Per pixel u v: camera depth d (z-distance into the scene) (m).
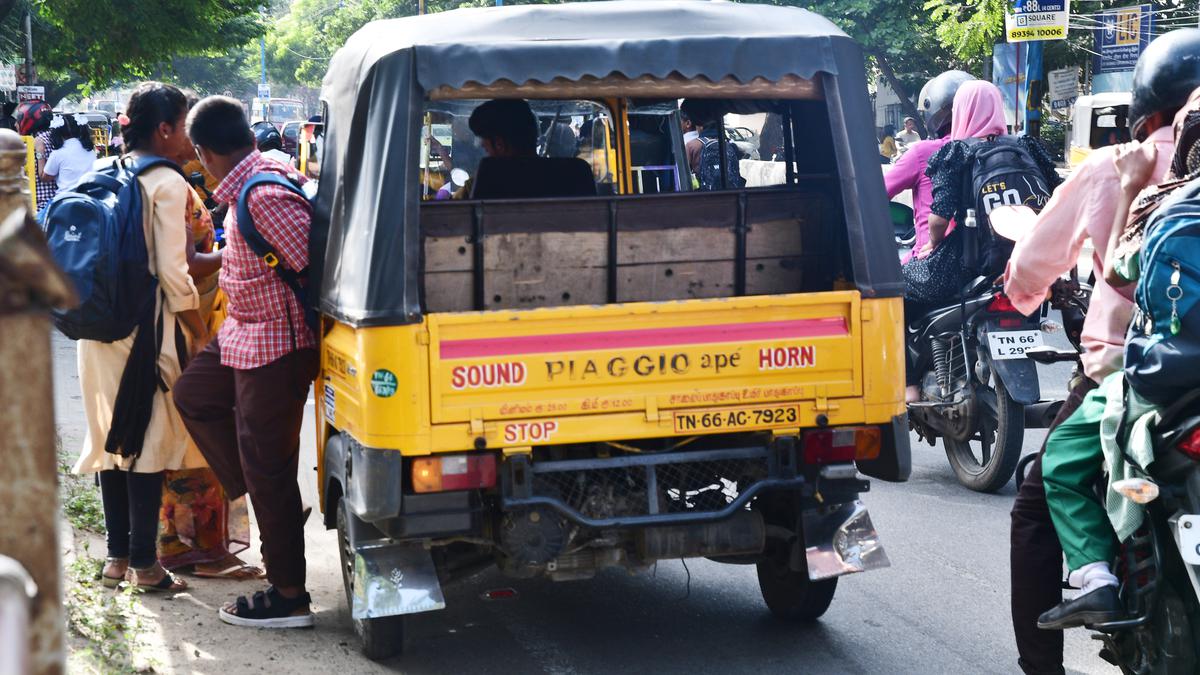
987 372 6.96
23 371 1.25
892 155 30.34
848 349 4.32
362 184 4.14
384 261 3.98
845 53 4.37
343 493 4.54
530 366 4.07
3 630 1.11
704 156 7.04
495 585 5.65
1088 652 4.75
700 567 5.88
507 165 5.04
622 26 4.28
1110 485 3.49
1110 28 26.80
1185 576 3.38
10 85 29.59
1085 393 3.94
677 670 4.61
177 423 5.27
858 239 4.34
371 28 4.50
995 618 5.18
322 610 5.29
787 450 4.32
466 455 4.06
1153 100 3.80
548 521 4.25
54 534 1.27
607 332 4.13
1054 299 5.63
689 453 4.27
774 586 5.11
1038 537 3.94
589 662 4.70
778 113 5.21
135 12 28.48
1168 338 3.19
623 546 4.41
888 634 4.99
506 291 4.37
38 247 1.25
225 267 4.82
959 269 7.07
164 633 4.86
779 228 4.59
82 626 4.63
